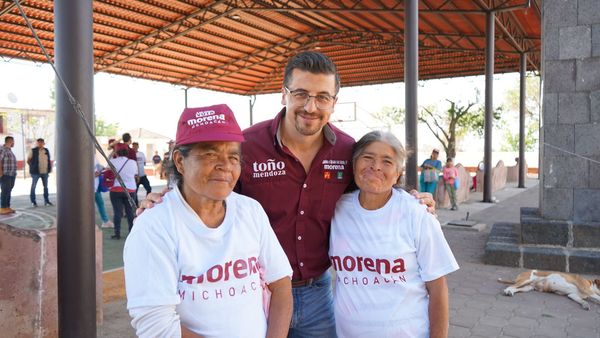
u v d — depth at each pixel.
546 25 6.36
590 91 6.16
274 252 1.80
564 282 5.29
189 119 1.62
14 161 12.09
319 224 2.28
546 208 6.46
